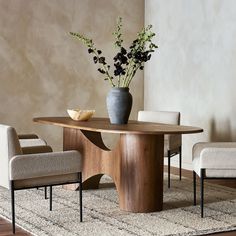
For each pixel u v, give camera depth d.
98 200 7.13
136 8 9.96
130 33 9.93
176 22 9.33
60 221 6.29
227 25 8.41
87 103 9.63
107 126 6.73
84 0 9.53
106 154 7.05
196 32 8.95
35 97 9.22
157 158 6.67
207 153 6.38
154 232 5.96
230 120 8.38
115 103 7.02
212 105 8.69
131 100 7.07
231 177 6.38
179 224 6.21
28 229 6.04
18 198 7.19
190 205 6.94
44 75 9.27
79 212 6.61
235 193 7.54
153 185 6.65
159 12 9.70
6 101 9.02
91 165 7.27
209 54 8.72
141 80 10.09
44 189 7.52
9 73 9.02
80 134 7.41
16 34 9.05
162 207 6.74
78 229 6.04
